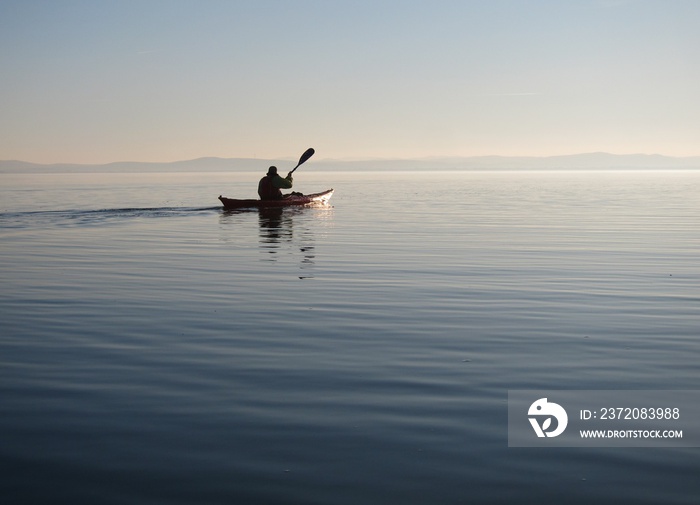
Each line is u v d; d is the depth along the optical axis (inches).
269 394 212.8
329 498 148.7
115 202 1326.3
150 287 398.0
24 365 244.5
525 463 165.0
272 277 431.5
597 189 2062.0
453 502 147.1
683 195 1640.0
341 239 652.1
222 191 1907.0
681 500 147.9
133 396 211.8
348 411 198.2
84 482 156.3
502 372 234.2
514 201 1376.7
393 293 376.8
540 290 384.2
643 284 402.3
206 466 163.6
